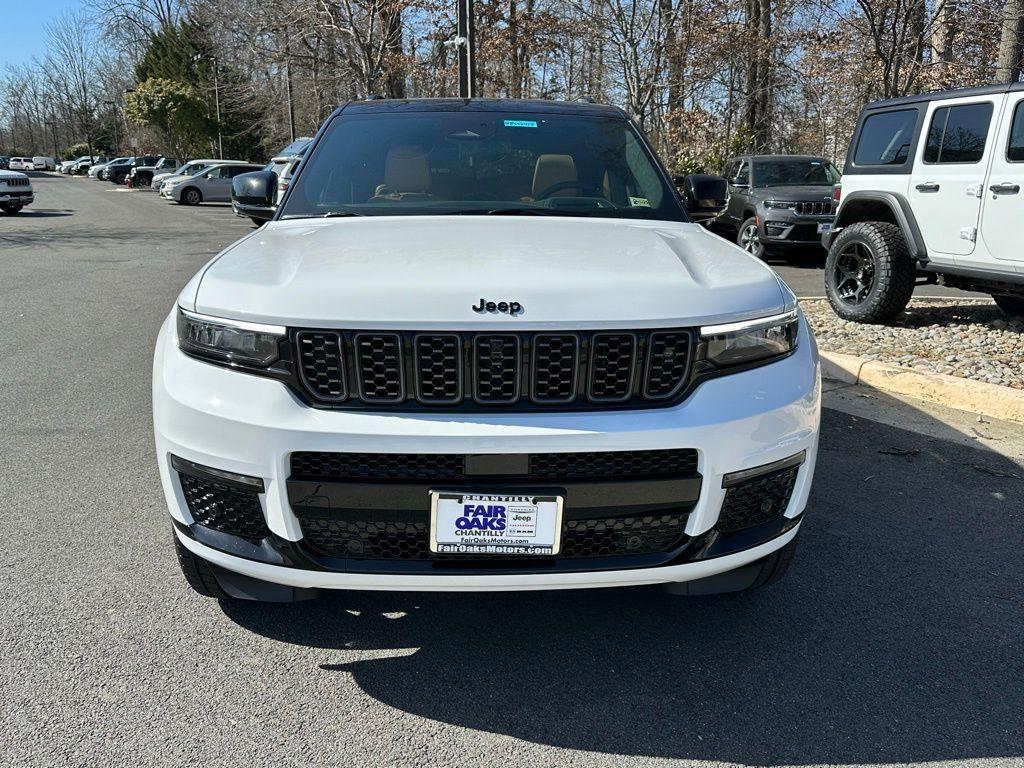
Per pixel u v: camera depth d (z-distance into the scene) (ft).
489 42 68.39
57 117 327.47
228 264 7.89
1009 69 37.55
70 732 7.04
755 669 8.16
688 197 12.10
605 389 6.77
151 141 210.79
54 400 16.72
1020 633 8.84
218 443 6.85
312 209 10.73
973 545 10.84
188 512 7.40
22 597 9.18
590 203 10.97
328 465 6.69
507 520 6.66
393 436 6.48
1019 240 19.16
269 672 7.97
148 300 28.91
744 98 64.39
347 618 8.94
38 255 43.16
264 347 6.75
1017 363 18.95
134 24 173.58
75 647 8.27
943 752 7.02
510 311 6.60
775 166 42.96
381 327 6.56
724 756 6.96
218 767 6.68
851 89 54.65
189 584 8.58
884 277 22.45
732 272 7.89
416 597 9.41
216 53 113.60
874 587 9.75
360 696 7.65
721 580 7.79
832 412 16.42
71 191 133.28
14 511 11.37
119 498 11.84
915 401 17.19
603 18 60.44
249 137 172.45
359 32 72.28
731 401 6.99
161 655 8.18
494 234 8.96
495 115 12.25
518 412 6.66
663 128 60.29
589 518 6.80
